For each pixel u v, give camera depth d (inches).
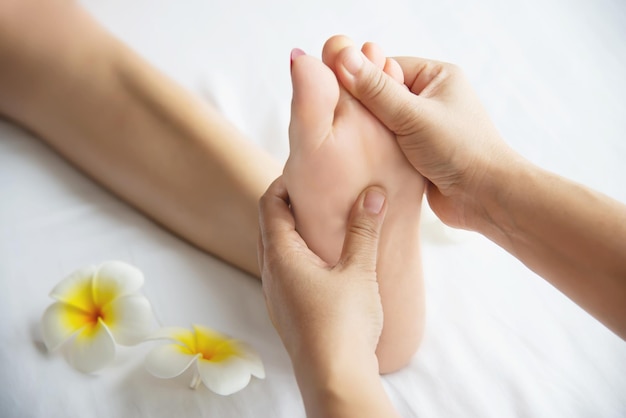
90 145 27.0
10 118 29.3
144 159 26.4
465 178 23.4
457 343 25.2
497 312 26.1
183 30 33.3
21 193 27.3
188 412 22.8
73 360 23.1
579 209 22.1
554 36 36.1
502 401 23.9
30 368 23.1
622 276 21.3
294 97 21.0
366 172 22.3
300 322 21.2
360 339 21.0
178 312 25.0
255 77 31.9
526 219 22.7
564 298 26.7
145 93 26.6
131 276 24.3
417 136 22.5
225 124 27.1
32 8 27.1
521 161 23.2
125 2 34.1
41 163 28.4
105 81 26.8
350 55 21.6
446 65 24.8
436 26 35.7
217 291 25.8
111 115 26.7
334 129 21.9
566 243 22.1
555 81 33.8
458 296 26.5
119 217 27.4
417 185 23.0
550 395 24.0
